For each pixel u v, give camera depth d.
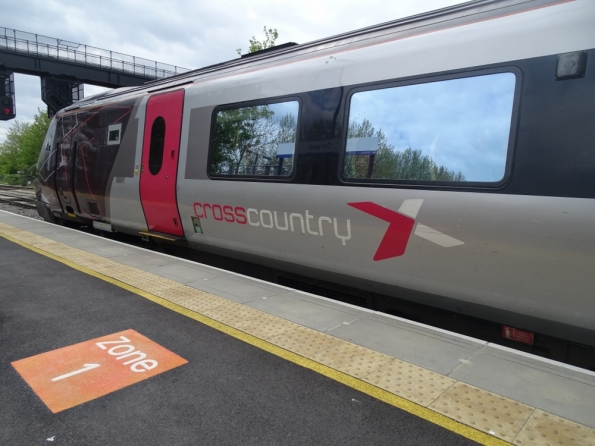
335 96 4.62
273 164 5.14
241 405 2.62
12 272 5.46
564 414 2.47
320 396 2.71
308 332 3.63
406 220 3.98
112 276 5.30
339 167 4.53
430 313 4.18
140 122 7.20
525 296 3.41
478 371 2.97
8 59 27.17
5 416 2.48
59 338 3.52
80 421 2.45
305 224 4.81
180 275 5.36
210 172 5.92
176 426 2.42
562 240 3.18
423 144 3.96
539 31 3.42
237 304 4.31
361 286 4.54
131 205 7.51
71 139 9.30
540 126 3.33
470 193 3.62
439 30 4.04
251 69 5.69
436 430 2.38
